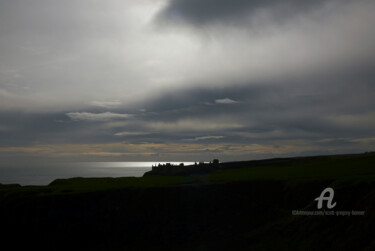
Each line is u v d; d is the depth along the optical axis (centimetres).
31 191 5206
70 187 5584
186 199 5116
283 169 7325
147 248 4369
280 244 3997
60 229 4612
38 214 4719
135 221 4775
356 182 4466
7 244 4434
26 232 4559
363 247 3475
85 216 4788
